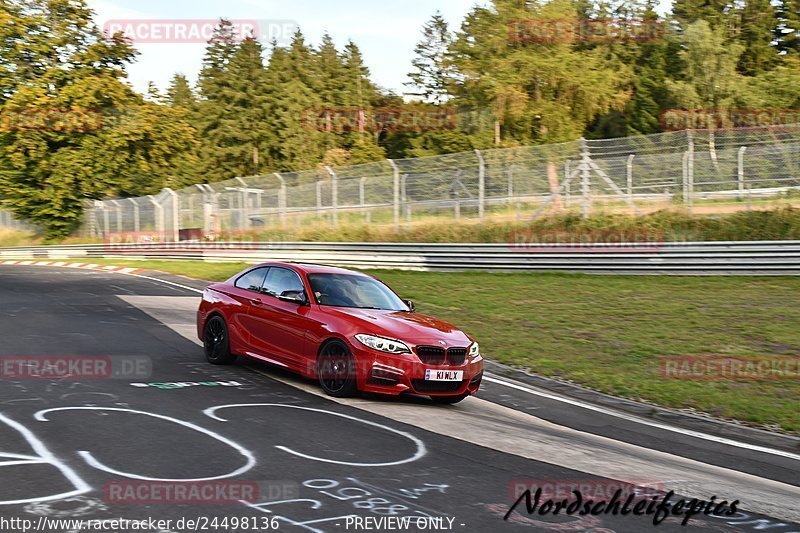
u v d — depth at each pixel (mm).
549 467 6277
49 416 6734
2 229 45375
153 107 42812
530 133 47625
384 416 7656
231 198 31391
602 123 54125
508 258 22281
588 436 7910
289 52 79312
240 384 8758
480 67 49812
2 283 20047
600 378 10641
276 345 9148
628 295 17688
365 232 26844
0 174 40375
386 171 27219
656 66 54500
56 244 41062
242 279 10156
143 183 63250
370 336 8289
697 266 19953
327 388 8508
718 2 60094
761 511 5516
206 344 10164
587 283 19766
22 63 40062
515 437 7336
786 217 20797
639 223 22594
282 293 9234
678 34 56531
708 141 23734
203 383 8680
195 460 5652
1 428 6242
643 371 11078
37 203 40969
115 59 42594
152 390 8109
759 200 22234
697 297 17125
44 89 39750
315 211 28672
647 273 20516
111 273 25203
